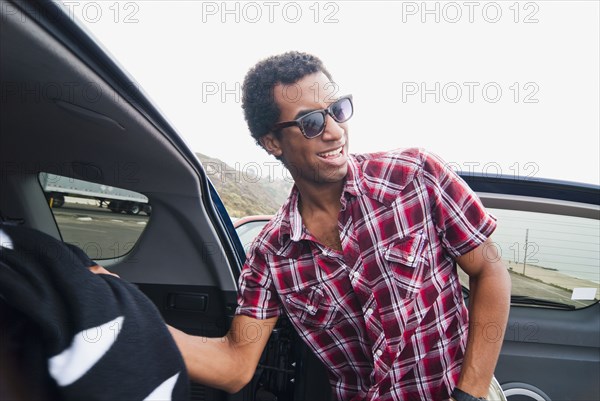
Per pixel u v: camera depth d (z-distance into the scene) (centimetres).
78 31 88
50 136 129
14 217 157
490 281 128
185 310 170
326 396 172
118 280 78
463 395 123
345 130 124
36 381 63
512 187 223
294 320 135
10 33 81
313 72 123
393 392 128
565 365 221
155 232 164
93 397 65
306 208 132
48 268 69
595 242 226
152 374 72
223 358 126
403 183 124
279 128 125
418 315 124
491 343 125
